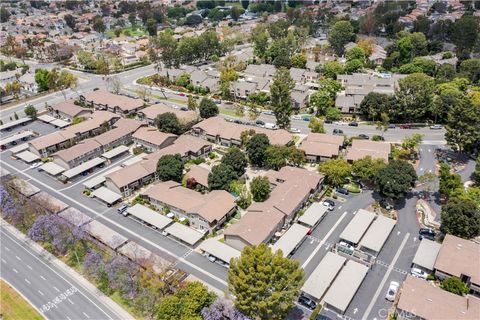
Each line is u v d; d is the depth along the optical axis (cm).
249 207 10019
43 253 9488
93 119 15650
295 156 11950
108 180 11494
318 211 10088
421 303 7219
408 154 12512
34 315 7875
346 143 13325
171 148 13025
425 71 19262
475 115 11744
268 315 6800
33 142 13962
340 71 19975
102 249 9294
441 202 10525
